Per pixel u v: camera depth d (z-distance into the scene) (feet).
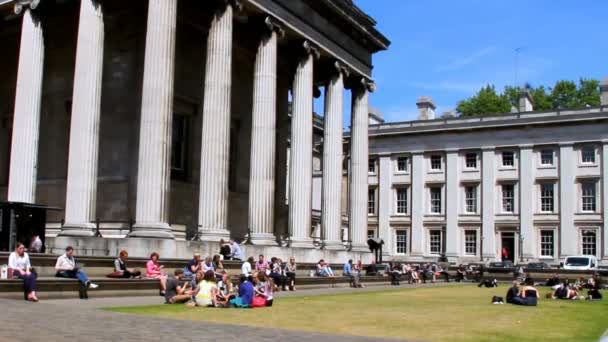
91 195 118.42
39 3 131.95
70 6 140.05
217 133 126.21
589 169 283.79
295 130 155.53
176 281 81.92
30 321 49.32
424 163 317.22
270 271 117.08
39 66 132.05
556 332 61.77
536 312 86.58
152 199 113.09
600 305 107.45
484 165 304.09
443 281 214.48
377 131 326.65
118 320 53.47
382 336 54.19
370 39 185.47
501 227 298.35
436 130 312.71
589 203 284.20
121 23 137.28
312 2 157.58
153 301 82.74
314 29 159.84
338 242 168.76
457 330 60.64
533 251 291.38
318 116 303.27
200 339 43.57
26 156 128.57
